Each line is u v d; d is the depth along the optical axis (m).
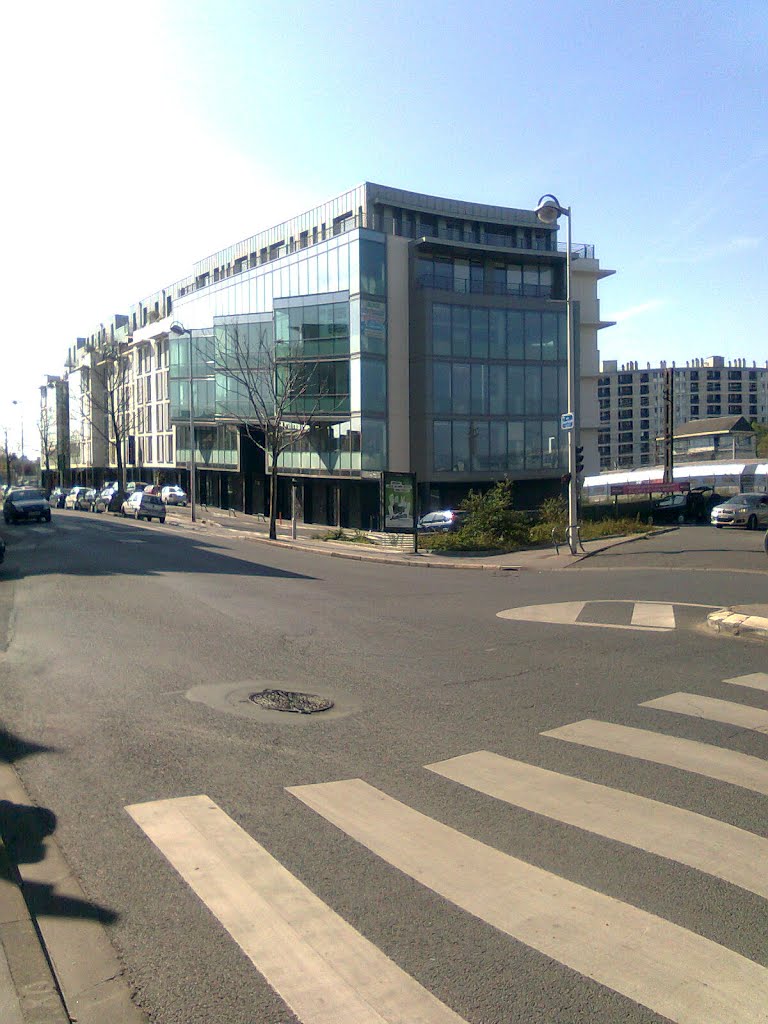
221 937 4.07
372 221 57.06
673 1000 3.53
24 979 3.72
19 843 5.18
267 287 59.91
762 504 35.62
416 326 53.19
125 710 8.21
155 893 4.51
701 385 166.38
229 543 34.00
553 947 3.93
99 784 6.21
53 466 122.75
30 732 7.53
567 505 35.84
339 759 6.70
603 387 166.62
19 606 15.16
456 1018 3.43
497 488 32.19
